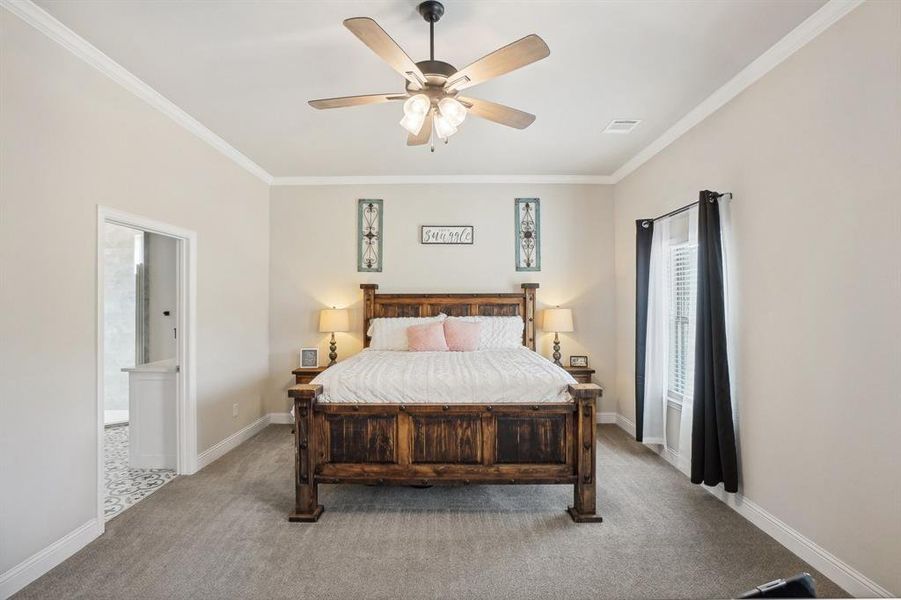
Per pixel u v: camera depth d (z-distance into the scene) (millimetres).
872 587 1887
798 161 2283
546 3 2055
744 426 2678
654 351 3703
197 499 2947
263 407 4754
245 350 4336
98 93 2502
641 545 2377
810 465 2199
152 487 3145
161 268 5262
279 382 4914
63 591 2002
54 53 2223
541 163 4457
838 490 2047
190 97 2992
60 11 2092
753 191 2619
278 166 4531
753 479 2605
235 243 4137
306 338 4926
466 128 3547
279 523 2623
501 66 1879
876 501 1874
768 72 2494
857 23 1954
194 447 3445
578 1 2041
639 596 1974
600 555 2283
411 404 2688
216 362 3787
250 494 3029
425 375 2857
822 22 2113
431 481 2691
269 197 4910
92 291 2449
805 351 2230
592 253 4930
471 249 4922
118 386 5387
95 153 2480
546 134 3678
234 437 4082
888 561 1827
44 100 2174
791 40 2283
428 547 2363
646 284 3832
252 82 2799
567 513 2744
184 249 3391
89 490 2404
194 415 3451
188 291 3400
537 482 2682
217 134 3662
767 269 2496
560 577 2104
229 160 4020
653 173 3953
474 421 2701
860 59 1943
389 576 2113
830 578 2074
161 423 3518
